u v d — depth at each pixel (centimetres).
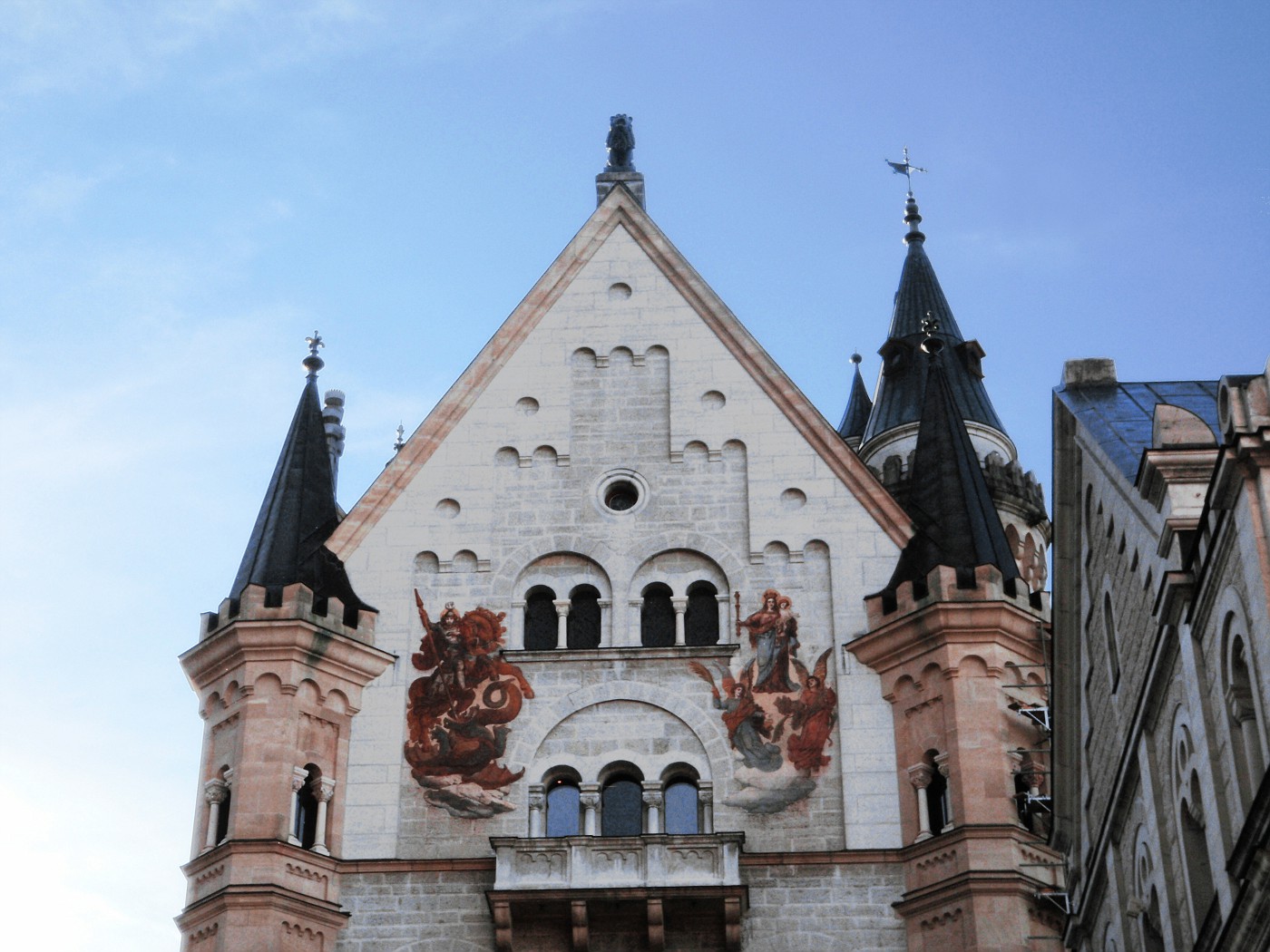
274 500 5284
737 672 4997
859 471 5253
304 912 4638
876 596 5053
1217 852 2920
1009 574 5003
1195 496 3122
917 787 4775
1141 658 3384
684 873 4619
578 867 4638
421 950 4653
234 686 4953
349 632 5038
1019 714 4825
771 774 4853
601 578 5184
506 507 5291
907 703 4888
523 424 5412
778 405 5391
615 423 5406
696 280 5594
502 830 4819
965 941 4503
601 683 5000
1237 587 2802
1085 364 3853
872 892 4678
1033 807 4744
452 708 4988
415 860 4756
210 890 4684
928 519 5116
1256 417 2730
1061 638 3988
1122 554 3491
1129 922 3681
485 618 5116
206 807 4853
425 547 5234
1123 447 3491
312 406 5525
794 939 4631
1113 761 3706
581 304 5591
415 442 5378
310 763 4869
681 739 4919
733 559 5175
